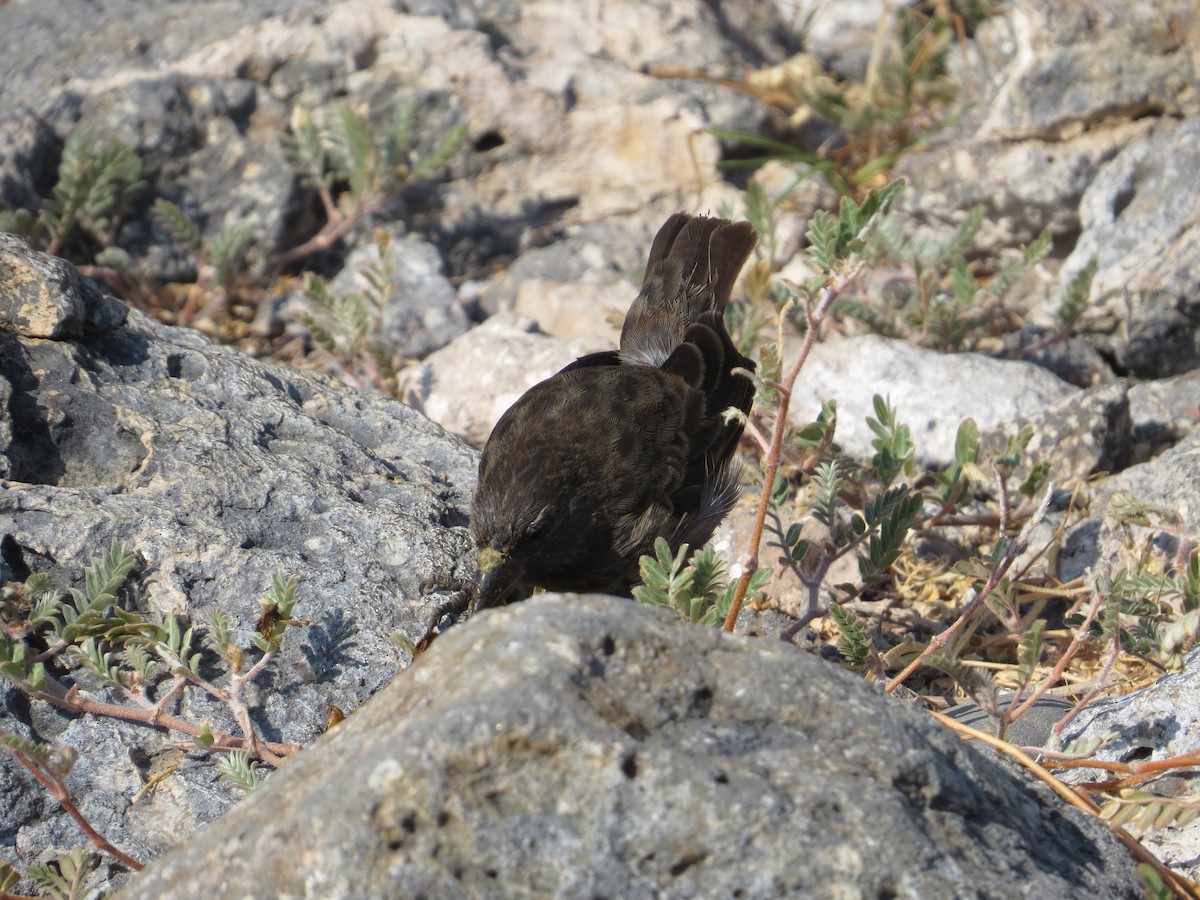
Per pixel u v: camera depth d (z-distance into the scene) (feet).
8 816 23.76
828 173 49.11
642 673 17.62
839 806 16.62
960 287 42.11
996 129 47.39
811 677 18.15
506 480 29.04
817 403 39.78
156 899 16.75
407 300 46.83
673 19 54.34
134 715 24.40
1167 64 46.44
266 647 24.59
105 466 29.01
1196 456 34.06
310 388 33.60
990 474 36.94
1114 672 29.63
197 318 46.88
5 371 29.19
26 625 25.02
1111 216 44.04
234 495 28.40
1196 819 22.44
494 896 15.87
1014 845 17.74
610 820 16.17
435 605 27.68
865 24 59.26
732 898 15.93
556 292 47.16
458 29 51.49
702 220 37.73
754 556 25.39
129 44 50.93
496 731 16.37
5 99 49.01
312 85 50.72
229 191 49.06
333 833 16.10
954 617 33.24
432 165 48.29
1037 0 47.26
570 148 51.34
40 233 46.70
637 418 30.91
